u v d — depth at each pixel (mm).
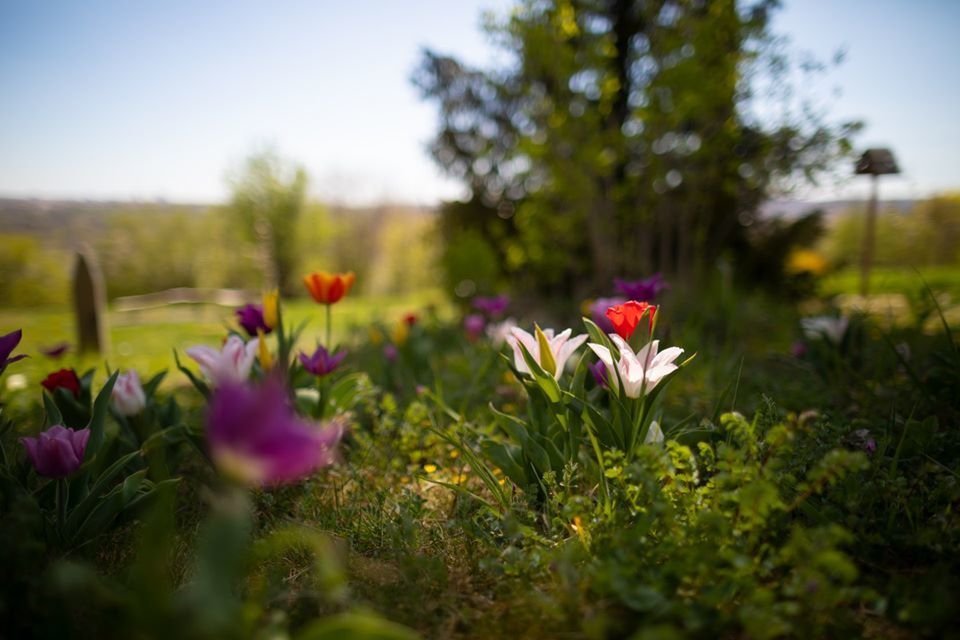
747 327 6344
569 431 2211
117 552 1928
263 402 928
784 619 1457
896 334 4094
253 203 22922
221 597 992
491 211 13148
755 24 7320
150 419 2623
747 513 1567
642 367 2012
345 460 2945
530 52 8492
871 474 2092
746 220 10391
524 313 9672
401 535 2027
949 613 1410
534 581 1746
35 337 8914
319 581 1767
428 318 8961
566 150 9180
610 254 9555
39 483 2162
